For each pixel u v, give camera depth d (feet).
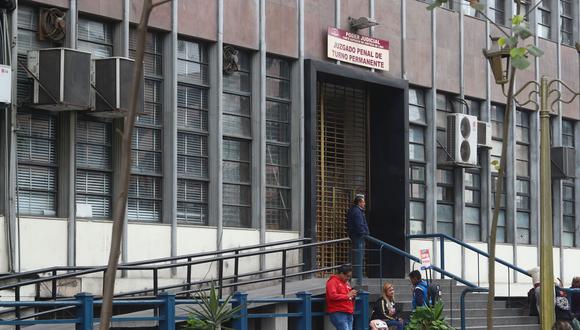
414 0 92.02
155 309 61.21
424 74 92.53
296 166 80.74
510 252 100.83
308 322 66.69
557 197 107.45
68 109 64.54
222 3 76.23
